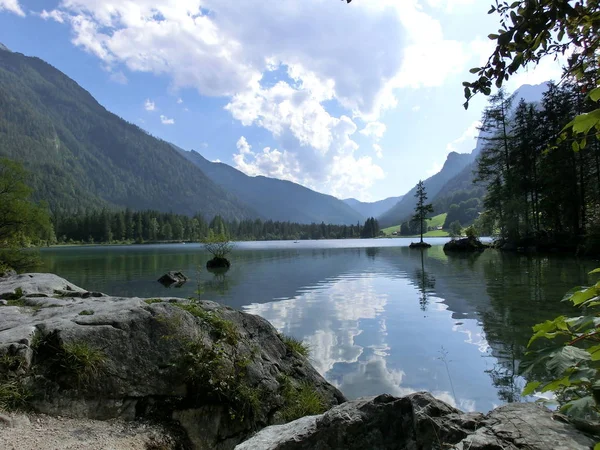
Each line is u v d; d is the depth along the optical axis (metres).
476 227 49.69
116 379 4.22
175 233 144.50
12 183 24.38
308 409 5.00
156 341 4.71
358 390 6.32
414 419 2.66
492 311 11.62
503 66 1.90
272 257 44.03
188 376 4.48
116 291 17.69
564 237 33.84
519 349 8.02
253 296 15.89
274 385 5.12
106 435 3.68
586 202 33.09
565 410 1.57
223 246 32.69
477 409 5.59
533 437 1.90
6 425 3.41
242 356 5.18
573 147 1.85
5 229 24.19
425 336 9.29
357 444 2.71
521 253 36.00
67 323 4.58
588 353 1.44
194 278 22.86
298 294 16.31
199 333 5.11
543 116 34.12
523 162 39.28
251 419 4.57
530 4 1.68
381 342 8.91
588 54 1.77
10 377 3.84
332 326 10.55
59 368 4.07
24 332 4.30
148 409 4.20
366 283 19.52
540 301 12.74
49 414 3.73
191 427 4.20
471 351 8.03
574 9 1.60
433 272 23.58
